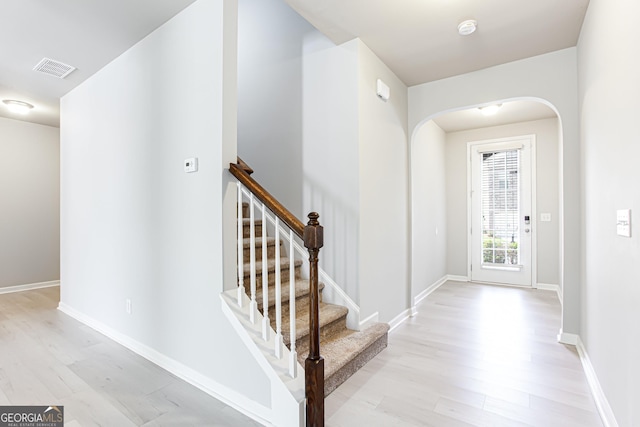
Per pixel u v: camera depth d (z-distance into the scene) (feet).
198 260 6.79
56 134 16.70
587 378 7.17
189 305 7.02
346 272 8.87
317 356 5.36
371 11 7.54
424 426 5.62
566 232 9.04
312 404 5.26
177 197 7.23
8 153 15.23
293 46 9.94
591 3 6.98
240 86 11.34
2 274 15.03
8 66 9.63
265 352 5.79
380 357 8.31
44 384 6.93
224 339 6.34
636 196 4.49
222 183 6.31
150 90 8.00
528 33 8.42
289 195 10.00
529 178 16.14
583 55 7.99
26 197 15.75
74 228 11.26
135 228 8.45
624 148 4.96
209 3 6.57
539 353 8.49
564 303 9.13
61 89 11.30
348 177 8.82
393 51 9.37
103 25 7.63
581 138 8.41
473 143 17.57
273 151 10.40
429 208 15.47
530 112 14.67
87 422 5.68
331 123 9.12
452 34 8.48
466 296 14.46
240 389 6.11
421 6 7.36
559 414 5.94
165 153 7.52
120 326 9.10
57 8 7.01
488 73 10.38
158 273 7.77
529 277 16.17
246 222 9.34
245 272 7.88
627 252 4.86
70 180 11.46
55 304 13.04
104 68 9.64
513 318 11.37
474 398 6.46
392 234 10.59
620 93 5.11
